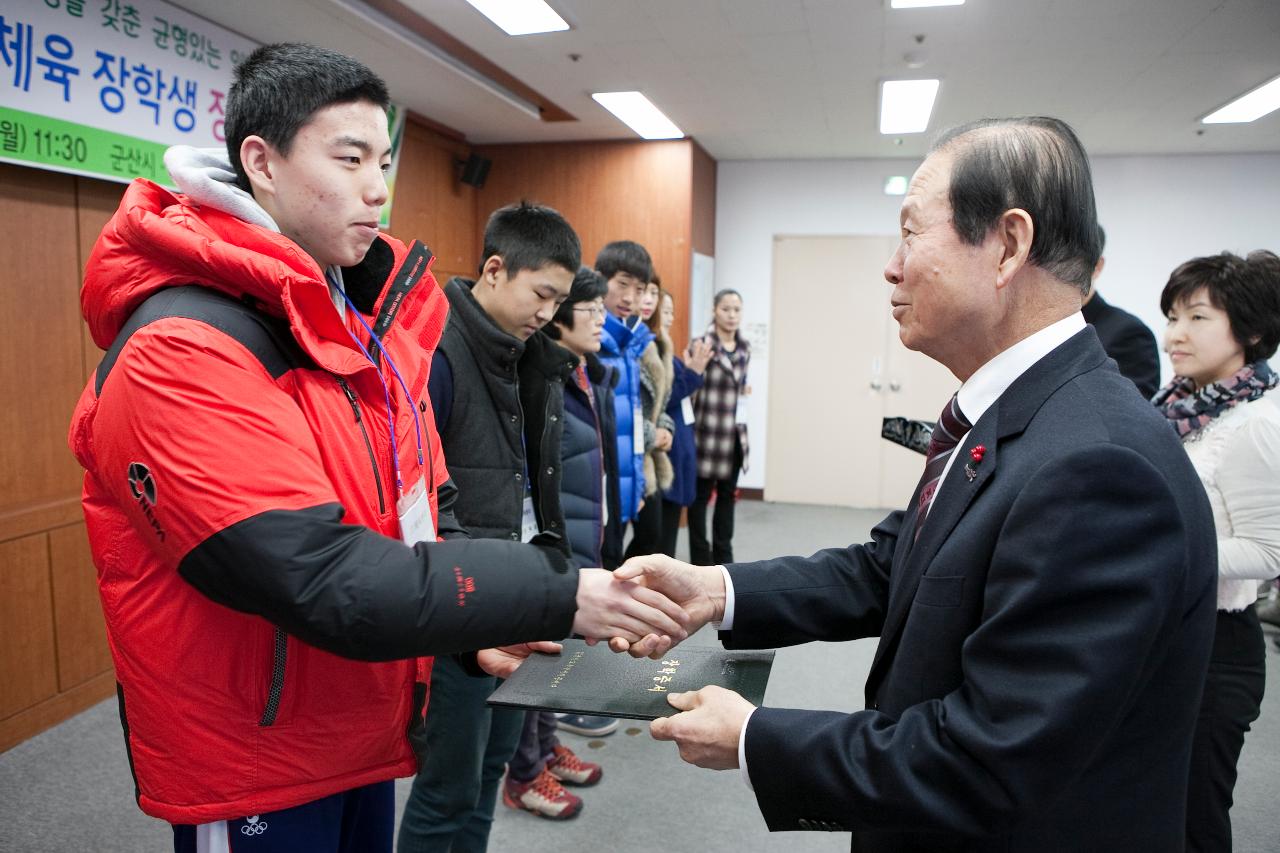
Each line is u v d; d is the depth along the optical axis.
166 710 0.82
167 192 0.88
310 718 0.86
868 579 1.05
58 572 2.64
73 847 1.98
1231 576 1.40
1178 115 4.67
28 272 2.57
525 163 5.65
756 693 0.92
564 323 1.99
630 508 2.73
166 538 0.75
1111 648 0.62
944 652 0.74
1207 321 1.53
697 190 5.68
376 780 0.93
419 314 1.12
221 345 0.76
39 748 2.47
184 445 0.73
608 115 4.84
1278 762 2.52
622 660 1.06
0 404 2.50
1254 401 1.47
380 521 0.90
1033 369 0.76
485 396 1.50
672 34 3.48
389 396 0.96
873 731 0.72
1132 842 0.72
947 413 0.85
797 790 0.73
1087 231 0.76
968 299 0.77
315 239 0.88
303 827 0.89
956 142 0.79
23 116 2.46
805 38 3.51
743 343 4.28
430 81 4.08
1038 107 4.55
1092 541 0.64
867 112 4.72
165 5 2.94
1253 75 3.94
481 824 1.64
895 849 0.81
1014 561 0.66
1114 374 0.76
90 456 0.83
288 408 0.80
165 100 2.97
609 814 2.19
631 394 2.72
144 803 0.85
